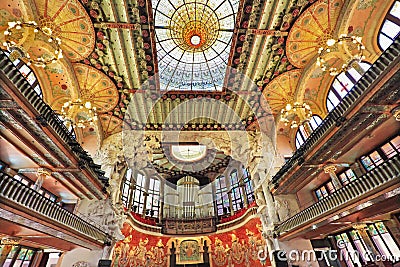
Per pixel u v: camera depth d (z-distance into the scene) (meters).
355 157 14.07
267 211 18.94
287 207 18.66
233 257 22.25
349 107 10.38
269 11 13.26
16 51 9.74
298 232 15.12
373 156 13.41
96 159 19.48
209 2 12.93
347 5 12.46
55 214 12.05
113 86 17.11
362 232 13.38
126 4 12.58
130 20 13.27
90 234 15.45
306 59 15.79
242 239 22.17
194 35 13.26
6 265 14.27
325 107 17.34
